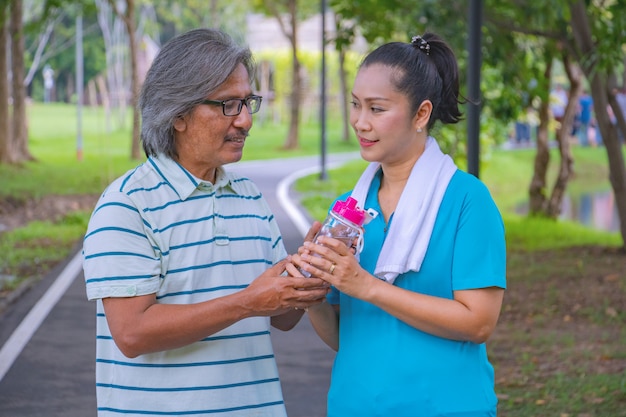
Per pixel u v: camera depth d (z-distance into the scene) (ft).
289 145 135.54
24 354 26.53
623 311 30.94
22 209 61.41
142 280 10.20
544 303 32.55
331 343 11.68
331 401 10.87
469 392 10.36
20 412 21.40
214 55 10.37
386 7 42.57
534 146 126.62
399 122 10.36
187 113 10.45
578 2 38.04
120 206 10.32
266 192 73.20
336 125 198.90
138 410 10.51
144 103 10.66
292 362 25.79
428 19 40.63
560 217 70.33
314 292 10.12
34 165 92.48
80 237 50.06
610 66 36.09
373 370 10.45
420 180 10.43
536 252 44.96
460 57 40.68
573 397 21.38
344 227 10.12
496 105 50.60
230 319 10.08
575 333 28.27
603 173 108.68
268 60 173.47
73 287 36.32
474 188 10.42
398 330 10.41
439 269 10.34
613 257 42.45
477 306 10.17
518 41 49.96
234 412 10.71
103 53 206.18
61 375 24.44
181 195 10.61
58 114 191.72
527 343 27.04
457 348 10.38
